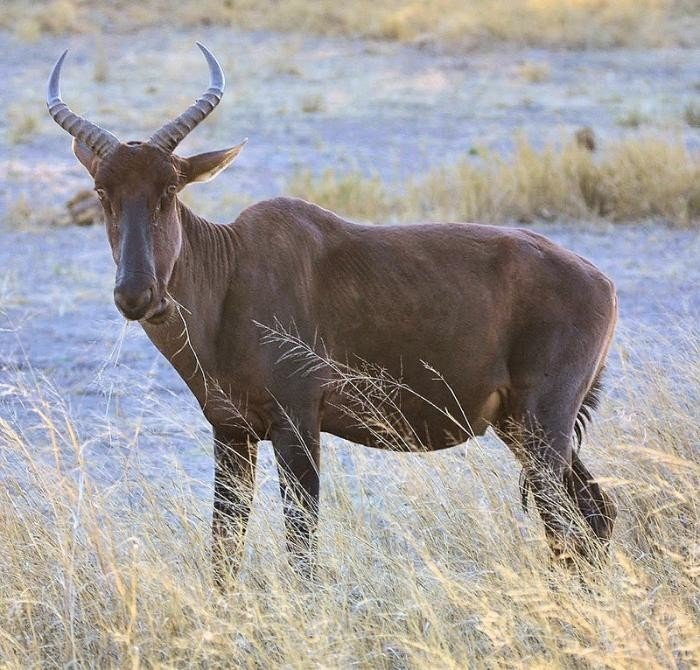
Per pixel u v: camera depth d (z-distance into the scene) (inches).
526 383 893.2
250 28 4392.2
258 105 3309.5
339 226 900.0
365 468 1003.9
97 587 796.6
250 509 867.4
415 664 714.2
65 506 840.9
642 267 1863.9
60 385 1398.9
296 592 785.6
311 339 864.9
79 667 757.9
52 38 4205.2
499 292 892.0
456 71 3801.7
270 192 2418.8
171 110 3206.2
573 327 891.4
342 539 845.8
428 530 880.9
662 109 3221.0
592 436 1035.9
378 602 788.6
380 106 3321.9
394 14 4362.7
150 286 783.7
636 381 1126.4
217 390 864.9
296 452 855.1
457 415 903.1
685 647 694.5
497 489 937.5
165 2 4623.5
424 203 2263.8
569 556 831.7
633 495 947.3
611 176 2252.7
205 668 741.9
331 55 4030.5
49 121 3122.5
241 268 859.4
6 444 1082.7
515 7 4498.0
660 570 830.5
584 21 4347.9
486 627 711.7
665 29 4330.7
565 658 719.7
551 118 3149.6
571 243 2026.3
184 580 806.5
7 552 832.3
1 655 750.5
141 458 1111.0
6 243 2094.0
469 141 2908.5
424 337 882.8
